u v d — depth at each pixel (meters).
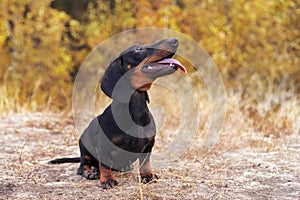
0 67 16.47
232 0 16.38
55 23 16.77
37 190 6.02
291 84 15.20
